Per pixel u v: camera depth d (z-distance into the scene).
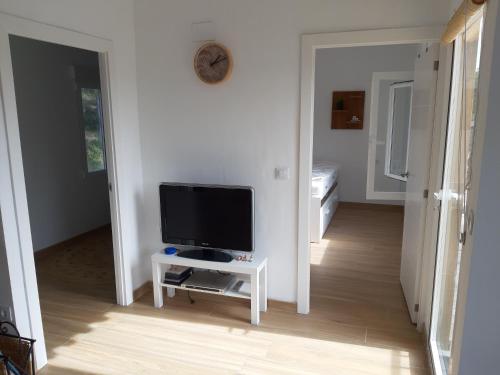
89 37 2.57
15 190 2.16
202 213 2.96
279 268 3.02
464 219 1.59
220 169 3.02
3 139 2.07
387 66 5.95
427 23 2.37
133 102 3.08
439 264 2.40
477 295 1.43
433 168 2.51
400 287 3.46
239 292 2.93
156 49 2.99
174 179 3.17
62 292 3.40
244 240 2.89
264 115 2.82
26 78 4.03
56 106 4.40
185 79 2.97
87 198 4.94
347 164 6.39
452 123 2.30
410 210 3.11
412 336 2.70
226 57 2.79
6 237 2.14
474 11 1.46
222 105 2.91
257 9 2.68
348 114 6.22
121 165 2.97
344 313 3.01
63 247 4.55
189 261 2.93
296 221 2.90
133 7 2.99
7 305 2.23
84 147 4.84
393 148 5.80
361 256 4.21
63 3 2.38
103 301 3.23
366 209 6.31
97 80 4.98
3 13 2.01
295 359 2.46
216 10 2.78
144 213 3.31
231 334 2.73
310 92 2.65
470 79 2.00
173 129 3.08
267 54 2.72
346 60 6.11
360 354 2.50
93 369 2.37
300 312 3.00
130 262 3.17
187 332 2.76
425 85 2.68
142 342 2.65
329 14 2.53
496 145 1.31
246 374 2.32
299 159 2.78
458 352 1.51
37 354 2.35
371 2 2.44
